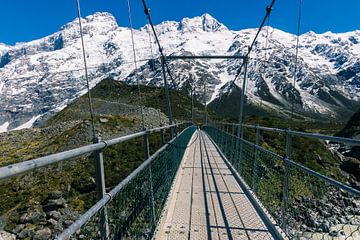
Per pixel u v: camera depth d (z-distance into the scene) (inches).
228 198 233.6
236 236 164.2
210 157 458.0
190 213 199.2
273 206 180.7
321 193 127.1
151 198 153.6
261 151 211.8
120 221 96.3
